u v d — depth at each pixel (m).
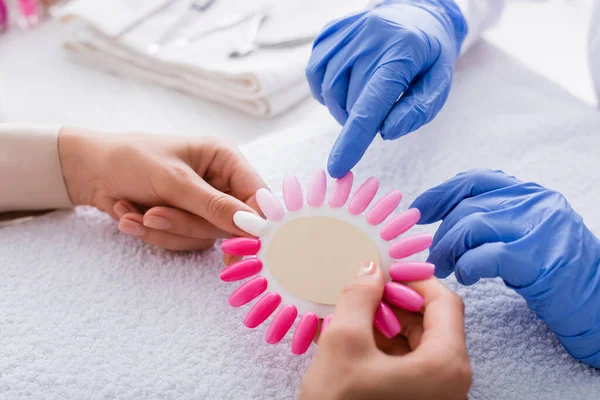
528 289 0.48
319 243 0.51
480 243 0.51
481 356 0.52
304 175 0.70
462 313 0.45
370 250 0.50
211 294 0.58
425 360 0.40
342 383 0.40
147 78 0.97
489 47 0.94
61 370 0.51
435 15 0.75
